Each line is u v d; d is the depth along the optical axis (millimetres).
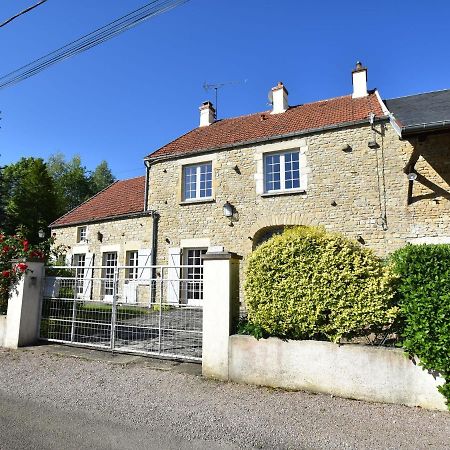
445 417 3719
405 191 9977
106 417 3781
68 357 6230
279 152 12062
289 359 4676
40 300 7492
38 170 28250
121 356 6262
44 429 3492
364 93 12938
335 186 10875
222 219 12461
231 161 12617
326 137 11227
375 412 3859
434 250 4125
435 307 3953
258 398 4305
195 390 4602
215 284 5312
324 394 4406
